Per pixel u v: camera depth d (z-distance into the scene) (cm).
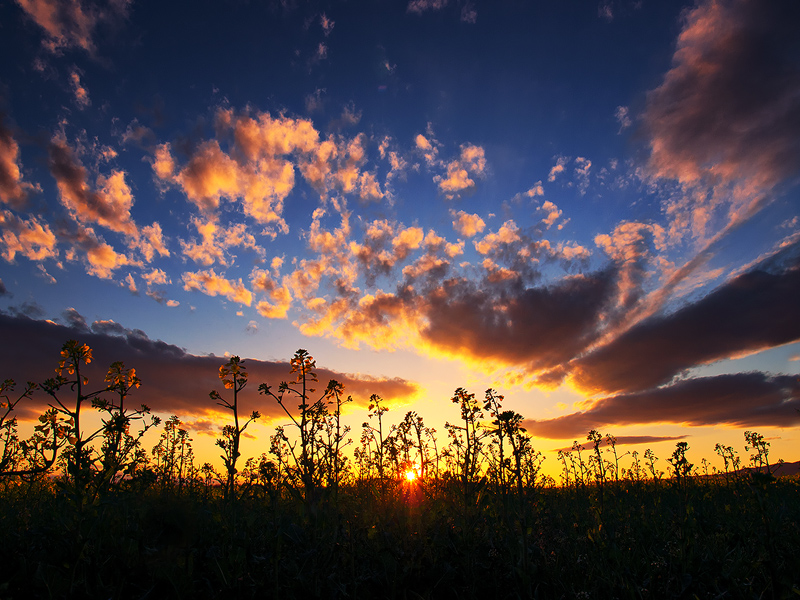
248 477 649
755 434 1030
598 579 407
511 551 445
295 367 709
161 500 400
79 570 365
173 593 348
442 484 691
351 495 726
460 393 627
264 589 373
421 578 407
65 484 419
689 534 469
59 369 486
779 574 383
